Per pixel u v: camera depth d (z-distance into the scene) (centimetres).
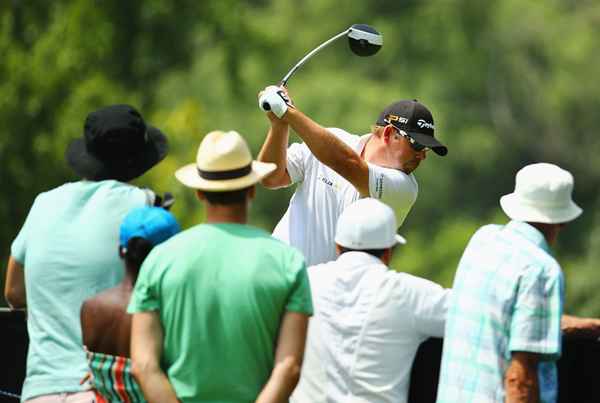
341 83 9981
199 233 1675
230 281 1652
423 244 9725
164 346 1669
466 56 10800
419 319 1781
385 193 2128
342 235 1811
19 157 6819
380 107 9981
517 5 10900
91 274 1809
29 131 6906
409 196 2162
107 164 1855
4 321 2017
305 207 2162
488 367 1747
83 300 1808
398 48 10750
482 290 1761
